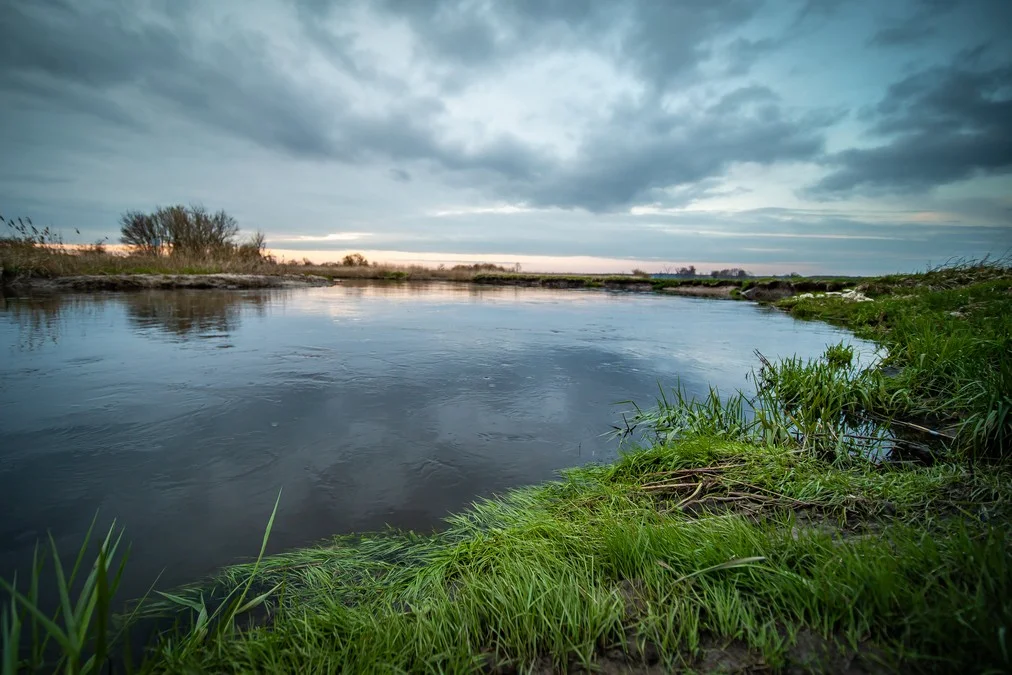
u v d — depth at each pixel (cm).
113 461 290
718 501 247
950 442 327
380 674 136
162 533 217
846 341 792
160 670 139
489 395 454
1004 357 394
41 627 161
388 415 389
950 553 161
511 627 154
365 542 213
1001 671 116
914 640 136
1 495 245
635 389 488
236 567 192
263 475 279
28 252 1438
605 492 260
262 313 1043
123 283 1484
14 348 599
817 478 256
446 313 1157
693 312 1304
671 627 148
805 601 152
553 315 1167
